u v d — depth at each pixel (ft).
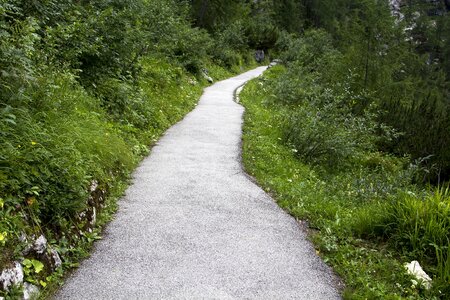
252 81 72.54
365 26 68.33
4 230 10.66
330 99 36.78
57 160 14.03
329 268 13.73
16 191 12.15
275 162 25.61
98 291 11.53
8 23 18.29
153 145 27.50
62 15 25.27
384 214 16.65
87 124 19.58
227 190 19.99
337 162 31.24
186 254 13.83
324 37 120.37
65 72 21.20
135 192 18.95
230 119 38.42
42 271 11.42
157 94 38.96
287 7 185.26
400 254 15.08
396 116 51.72
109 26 27.66
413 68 100.22
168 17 47.37
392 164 35.81
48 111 16.84
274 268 13.35
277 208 18.38
